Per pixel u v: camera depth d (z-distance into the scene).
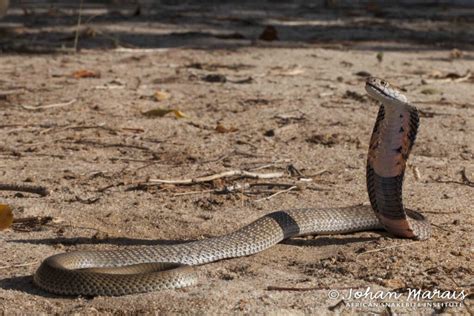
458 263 11.70
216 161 16.45
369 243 12.45
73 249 12.19
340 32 35.12
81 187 14.84
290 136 18.38
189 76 24.67
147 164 16.25
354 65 27.11
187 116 19.84
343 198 14.45
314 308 10.24
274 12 42.19
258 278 11.19
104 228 12.98
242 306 10.25
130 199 14.23
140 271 11.13
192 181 15.00
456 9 44.91
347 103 21.47
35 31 33.41
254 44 31.23
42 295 10.62
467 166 16.45
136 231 12.90
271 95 22.28
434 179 15.63
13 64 26.31
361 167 16.25
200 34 33.22
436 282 11.03
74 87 22.86
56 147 17.30
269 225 12.36
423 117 20.16
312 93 22.61
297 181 15.35
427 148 17.61
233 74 25.03
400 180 11.89
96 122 19.22
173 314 10.08
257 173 15.58
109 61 27.12
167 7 43.94
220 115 20.06
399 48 31.19
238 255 11.97
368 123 19.52
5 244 12.30
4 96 21.47
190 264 11.69
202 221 13.27
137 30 34.44
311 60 27.88
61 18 37.81
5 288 10.82
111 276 10.56
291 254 12.14
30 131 18.44
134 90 22.64
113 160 16.48
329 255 12.05
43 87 22.80
